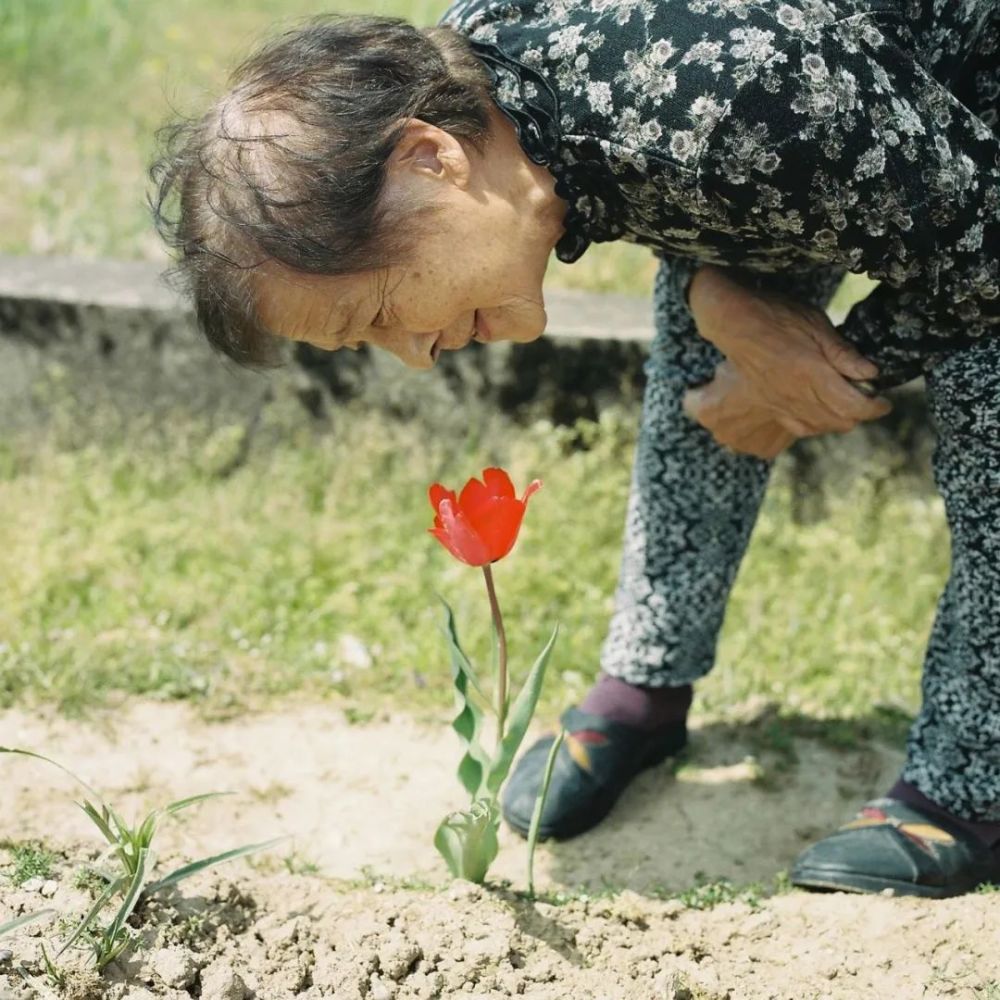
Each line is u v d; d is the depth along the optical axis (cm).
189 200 179
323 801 278
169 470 394
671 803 277
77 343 396
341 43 179
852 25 173
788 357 207
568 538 363
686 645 264
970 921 222
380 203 174
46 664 310
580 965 214
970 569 214
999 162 183
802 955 220
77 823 262
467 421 393
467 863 229
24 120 573
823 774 288
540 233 188
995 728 222
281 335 189
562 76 180
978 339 196
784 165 172
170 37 652
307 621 334
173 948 203
